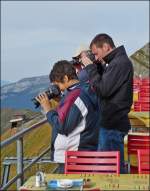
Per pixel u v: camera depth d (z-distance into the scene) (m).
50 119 6.80
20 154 7.13
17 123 7.18
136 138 8.34
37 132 19.58
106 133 7.29
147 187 5.82
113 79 7.14
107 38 7.32
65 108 6.73
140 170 6.78
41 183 5.83
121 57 7.25
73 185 5.77
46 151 8.37
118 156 6.72
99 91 7.02
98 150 7.27
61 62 6.89
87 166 6.76
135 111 12.01
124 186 5.85
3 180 9.81
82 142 6.80
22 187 5.80
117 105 7.23
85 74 7.12
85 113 6.77
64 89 6.86
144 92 13.45
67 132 6.75
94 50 7.36
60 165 6.89
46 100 6.92
